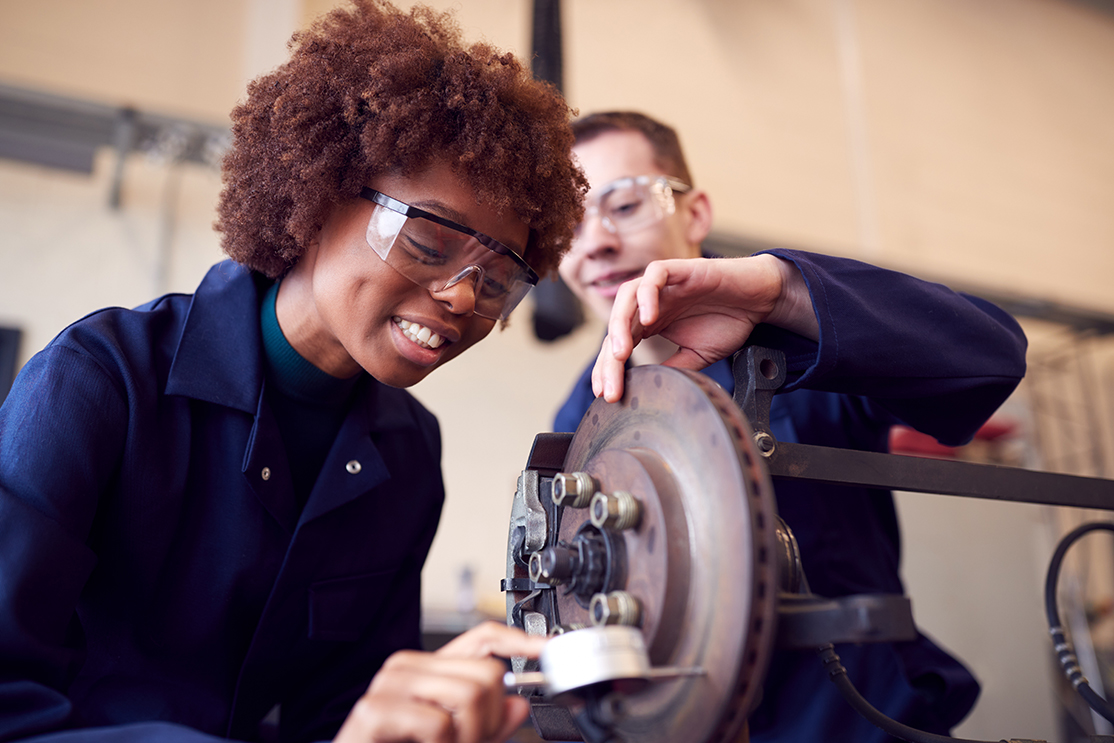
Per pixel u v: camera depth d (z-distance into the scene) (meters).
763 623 0.60
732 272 0.94
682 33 6.17
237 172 1.14
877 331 0.95
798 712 1.35
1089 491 1.03
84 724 0.76
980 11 7.43
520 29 5.38
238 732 1.14
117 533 1.01
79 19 4.39
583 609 0.77
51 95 3.78
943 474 0.94
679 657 0.65
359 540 1.22
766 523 0.61
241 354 1.12
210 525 1.08
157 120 3.93
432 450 1.41
